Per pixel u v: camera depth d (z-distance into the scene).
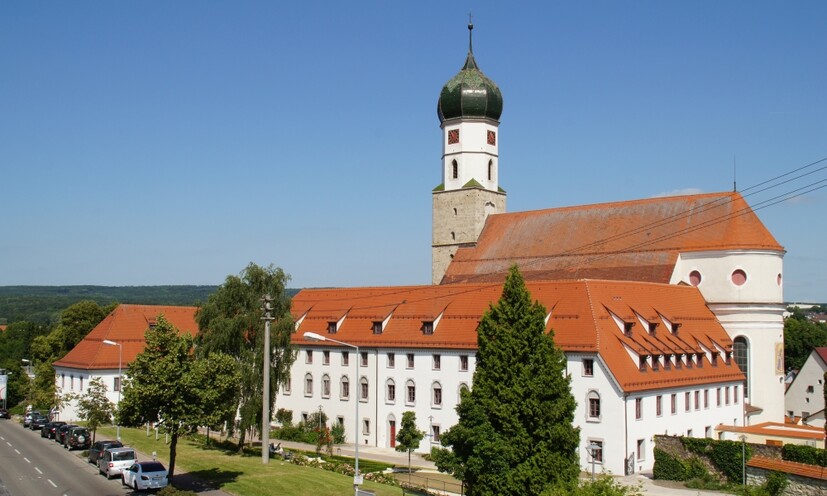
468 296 92.38
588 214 114.38
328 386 99.31
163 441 82.00
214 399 55.56
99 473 65.00
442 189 129.38
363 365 95.62
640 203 110.38
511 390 52.53
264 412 65.88
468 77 127.62
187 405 54.66
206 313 78.00
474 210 126.12
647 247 105.31
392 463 80.50
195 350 78.19
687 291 97.31
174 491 51.03
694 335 89.00
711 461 69.94
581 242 111.50
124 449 65.12
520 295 54.09
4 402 136.25
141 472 57.28
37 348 135.00
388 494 57.31
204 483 58.28
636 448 74.69
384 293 101.81
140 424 55.59
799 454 65.69
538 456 51.56
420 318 93.19
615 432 73.81
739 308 98.50
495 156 129.50
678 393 80.88
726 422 88.69
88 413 78.69
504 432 52.41
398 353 92.25
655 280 100.81
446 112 128.88
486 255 120.19
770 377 98.19
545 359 53.44
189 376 54.81
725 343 93.25
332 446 91.25
